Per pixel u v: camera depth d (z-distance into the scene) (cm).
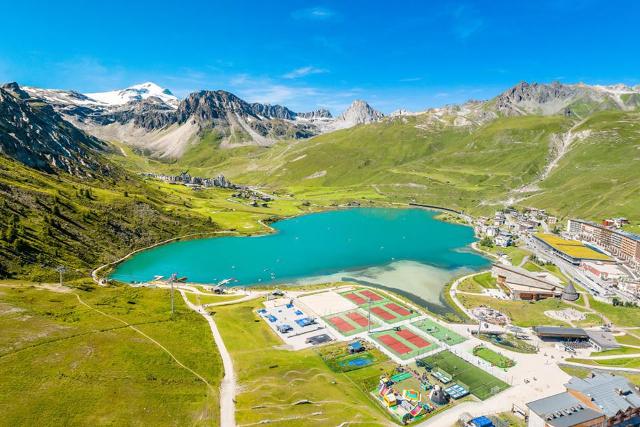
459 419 10356
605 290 19050
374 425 9594
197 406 10194
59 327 12706
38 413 9019
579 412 9500
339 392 11150
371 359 13338
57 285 17100
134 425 9175
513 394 11462
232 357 12988
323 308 17450
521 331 15338
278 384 11419
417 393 11281
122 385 10425
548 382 12038
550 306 17438
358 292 19438
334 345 14238
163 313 15575
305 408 10231
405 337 14850
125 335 13038
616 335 15025
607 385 10088
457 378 12225
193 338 13862
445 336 14925
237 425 9462
